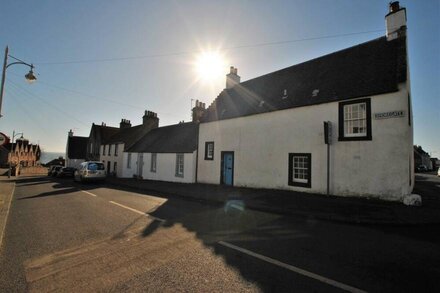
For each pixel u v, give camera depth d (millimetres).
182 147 21750
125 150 31922
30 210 9492
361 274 4043
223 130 17781
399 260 4625
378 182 10430
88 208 9836
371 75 11453
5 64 12578
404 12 11766
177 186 17422
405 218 7605
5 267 4371
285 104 14078
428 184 19219
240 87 19578
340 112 11711
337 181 11570
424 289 3590
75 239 5922
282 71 17031
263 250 5129
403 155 9914
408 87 11305
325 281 3799
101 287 3645
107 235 6219
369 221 7418
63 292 3512
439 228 6938
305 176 12852
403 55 10914
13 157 71125
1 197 12953
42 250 5207
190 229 6742
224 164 17562
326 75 13664
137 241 5742
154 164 25531
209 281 3803
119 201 11625
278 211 9117
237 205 10344
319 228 6891
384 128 10414
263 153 14859
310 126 12758
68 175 33875
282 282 3766
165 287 3625
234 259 4648
